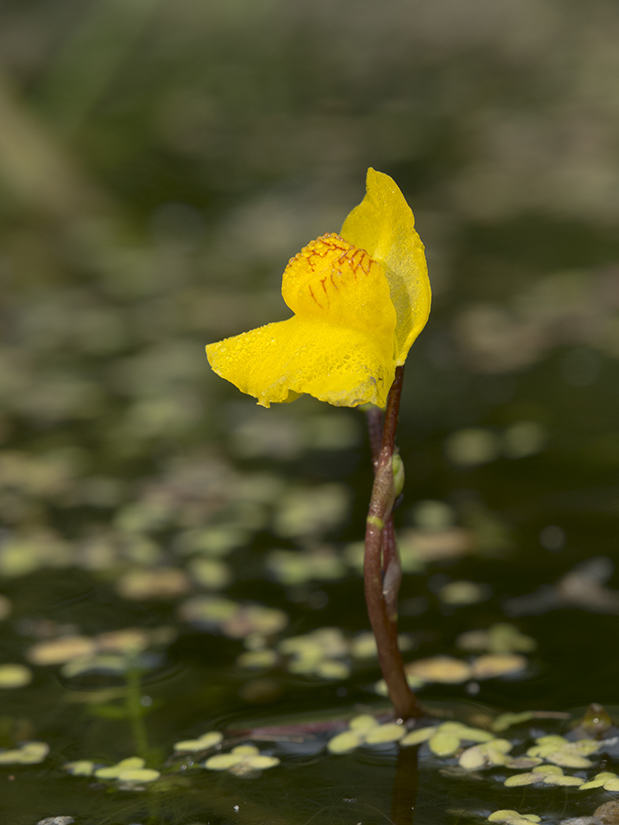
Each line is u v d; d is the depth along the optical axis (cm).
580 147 117
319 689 44
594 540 47
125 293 81
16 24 149
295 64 185
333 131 136
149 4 144
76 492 49
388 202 42
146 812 42
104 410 59
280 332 42
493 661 44
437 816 42
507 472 49
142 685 44
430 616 46
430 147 124
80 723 44
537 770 43
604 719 43
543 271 77
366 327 42
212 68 180
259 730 44
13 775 43
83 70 135
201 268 86
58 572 47
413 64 183
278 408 59
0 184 99
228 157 124
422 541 47
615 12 205
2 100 102
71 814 42
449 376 60
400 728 43
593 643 45
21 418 58
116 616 46
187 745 43
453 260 82
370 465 50
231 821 42
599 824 42
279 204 103
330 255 42
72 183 103
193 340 69
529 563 47
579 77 159
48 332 73
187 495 49
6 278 86
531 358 62
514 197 99
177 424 56
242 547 48
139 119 140
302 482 49
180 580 47
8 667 45
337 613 46
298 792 43
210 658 45
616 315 67
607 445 50
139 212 103
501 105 145
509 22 207
